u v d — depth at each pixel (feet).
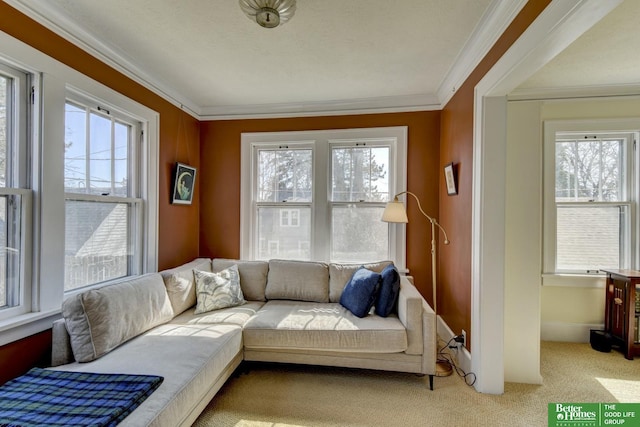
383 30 6.53
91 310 5.49
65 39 6.25
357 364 7.22
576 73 8.11
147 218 8.80
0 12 5.12
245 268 9.71
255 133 11.34
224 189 11.52
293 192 11.31
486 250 6.80
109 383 4.55
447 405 6.40
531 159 7.50
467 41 6.93
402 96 10.36
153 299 6.95
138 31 6.63
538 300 7.38
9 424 3.61
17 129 5.65
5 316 5.38
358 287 8.13
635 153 9.62
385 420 5.93
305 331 7.14
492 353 6.82
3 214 5.48
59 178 6.15
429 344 6.99
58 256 6.14
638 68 7.82
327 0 5.54
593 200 9.93
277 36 6.79
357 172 10.98
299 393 6.81
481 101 6.81
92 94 6.91
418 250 10.51
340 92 10.02
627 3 5.32
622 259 9.80
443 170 9.98
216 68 8.34
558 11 4.24
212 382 5.71
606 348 9.07
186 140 10.75
